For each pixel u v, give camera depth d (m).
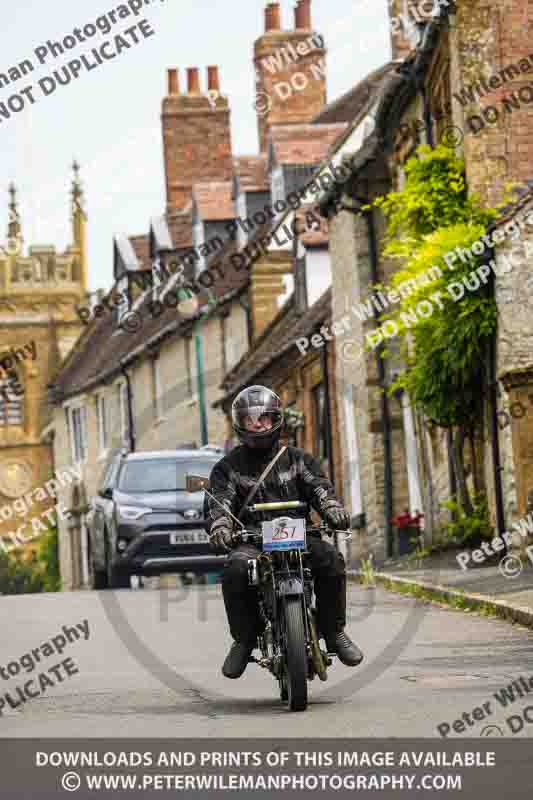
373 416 95.31
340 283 101.50
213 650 43.38
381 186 96.00
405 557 79.31
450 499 75.94
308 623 30.77
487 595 51.09
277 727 27.78
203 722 29.05
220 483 31.92
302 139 127.62
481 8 71.69
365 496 97.56
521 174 71.31
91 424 189.75
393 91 87.44
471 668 35.84
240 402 31.92
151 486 79.94
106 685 36.31
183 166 166.75
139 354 160.62
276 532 30.42
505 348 64.75
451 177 72.44
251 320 134.50
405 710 29.12
